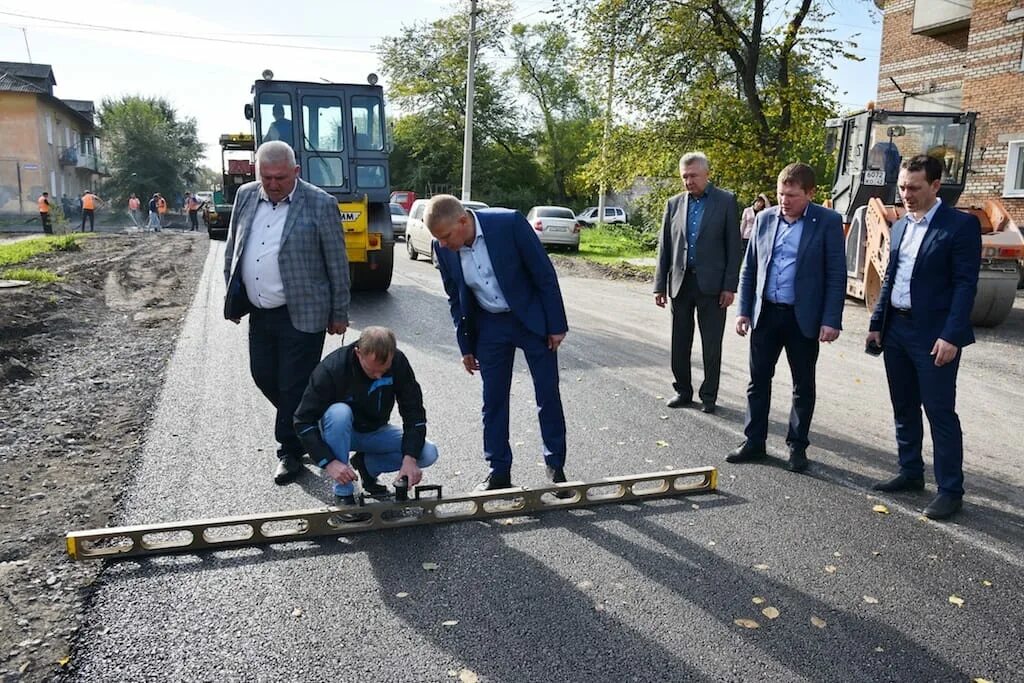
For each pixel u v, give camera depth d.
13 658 2.82
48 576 3.42
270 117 11.89
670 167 21.52
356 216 11.79
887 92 22.06
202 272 14.94
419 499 4.02
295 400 4.57
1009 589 3.48
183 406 6.04
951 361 4.22
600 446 5.39
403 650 2.93
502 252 4.16
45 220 28.19
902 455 4.68
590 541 3.90
